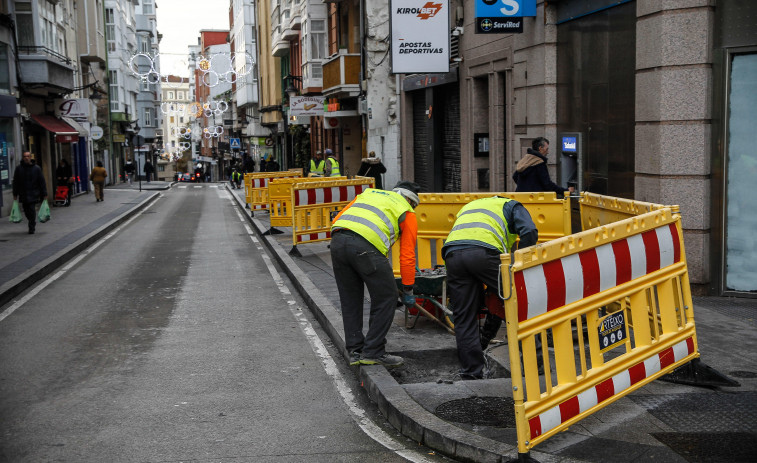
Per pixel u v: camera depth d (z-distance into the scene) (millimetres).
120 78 58062
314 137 42844
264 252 15883
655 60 9195
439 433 4863
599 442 4691
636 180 9805
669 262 5668
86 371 6902
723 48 8742
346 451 4938
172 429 5383
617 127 10586
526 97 13562
